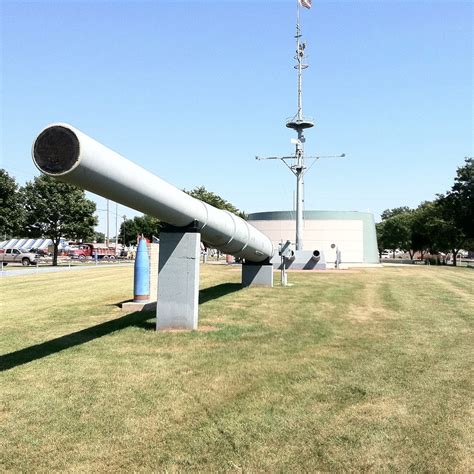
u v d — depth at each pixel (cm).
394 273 3438
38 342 985
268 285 2123
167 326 1108
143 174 842
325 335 1070
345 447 505
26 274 3189
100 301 1648
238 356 870
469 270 4309
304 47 3916
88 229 4753
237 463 470
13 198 4178
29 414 590
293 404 626
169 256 1112
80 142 657
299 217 3922
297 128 3956
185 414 591
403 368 800
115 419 575
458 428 555
